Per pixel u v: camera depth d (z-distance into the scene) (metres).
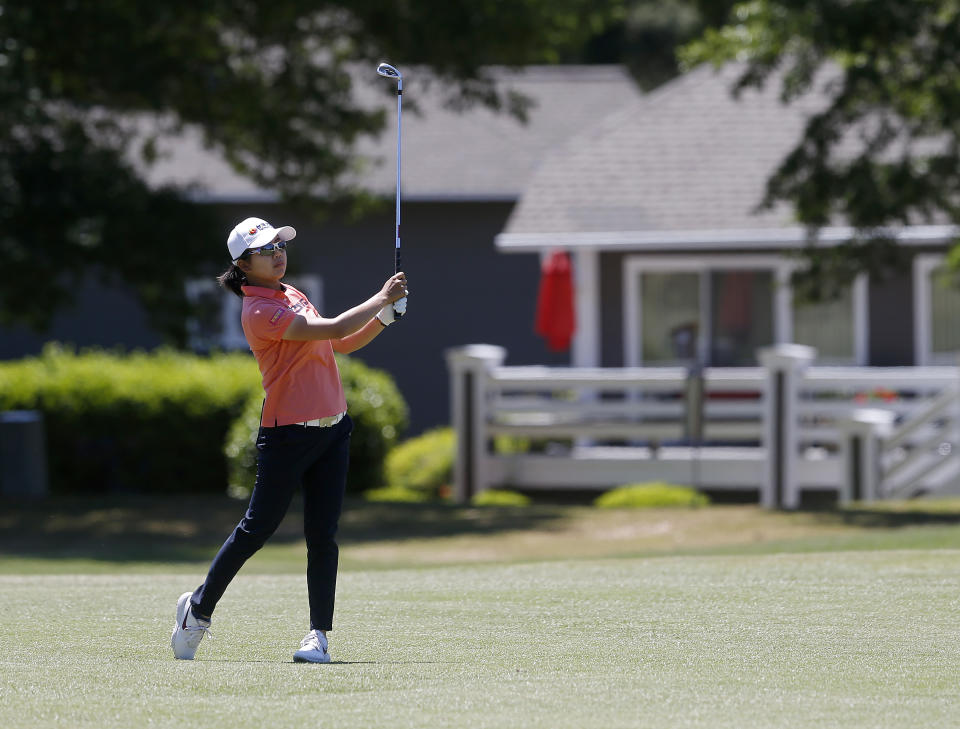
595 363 70.69
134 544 43.88
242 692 16.62
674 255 70.31
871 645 19.58
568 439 64.88
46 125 51.38
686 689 16.72
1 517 50.41
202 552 41.84
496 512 51.19
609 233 69.19
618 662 18.55
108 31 50.06
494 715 15.23
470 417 61.06
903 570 27.58
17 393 64.81
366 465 63.44
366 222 83.12
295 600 25.05
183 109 56.88
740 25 50.69
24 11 48.72
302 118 58.34
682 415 60.09
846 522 44.28
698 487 60.72
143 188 53.72
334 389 19.50
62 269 52.91
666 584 26.16
